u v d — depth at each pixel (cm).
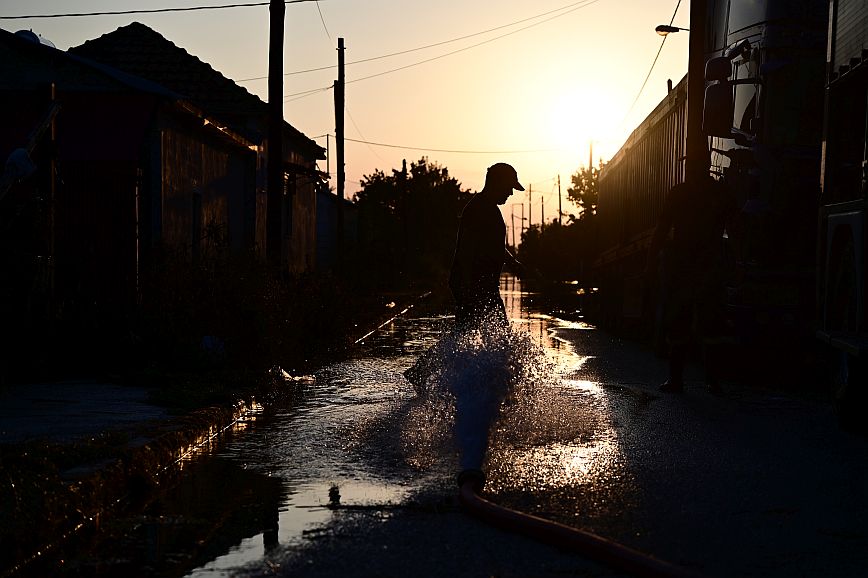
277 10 1966
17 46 1684
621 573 473
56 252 1409
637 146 2253
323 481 676
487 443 678
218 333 1364
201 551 514
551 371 1361
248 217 2711
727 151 1336
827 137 1042
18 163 1079
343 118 3894
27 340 1180
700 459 746
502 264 1051
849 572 478
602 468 707
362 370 1465
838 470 713
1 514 510
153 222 1875
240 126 2788
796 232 1222
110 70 1788
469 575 469
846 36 980
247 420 986
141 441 748
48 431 802
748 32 1289
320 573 472
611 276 2402
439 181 7938
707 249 1169
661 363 1573
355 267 4422
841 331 967
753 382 1278
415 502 609
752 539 532
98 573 482
